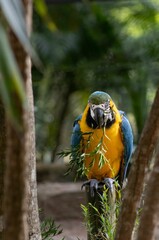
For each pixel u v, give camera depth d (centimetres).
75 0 1622
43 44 2153
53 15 2133
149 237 466
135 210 504
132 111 2138
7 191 404
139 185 501
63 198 1380
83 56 2241
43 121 2191
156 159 463
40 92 2109
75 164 727
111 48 2238
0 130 596
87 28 2223
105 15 2239
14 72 309
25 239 452
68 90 2361
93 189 745
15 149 390
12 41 378
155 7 2114
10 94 320
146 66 2158
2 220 591
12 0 318
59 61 2180
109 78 2202
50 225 750
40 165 1953
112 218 672
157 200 459
